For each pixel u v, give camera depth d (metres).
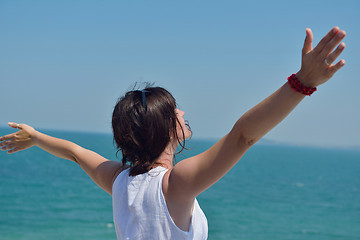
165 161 1.57
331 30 1.08
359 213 27.28
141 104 1.54
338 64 1.11
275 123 1.23
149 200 1.45
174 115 1.57
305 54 1.15
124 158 1.61
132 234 1.46
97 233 16.55
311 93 1.17
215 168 1.32
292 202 31.09
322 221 23.61
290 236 19.00
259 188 39.03
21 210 20.98
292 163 88.81
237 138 1.28
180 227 1.44
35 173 39.44
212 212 24.86
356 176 62.50
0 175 36.44
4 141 2.07
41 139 2.01
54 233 16.36
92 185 32.34
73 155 1.92
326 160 117.00
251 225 21.25
